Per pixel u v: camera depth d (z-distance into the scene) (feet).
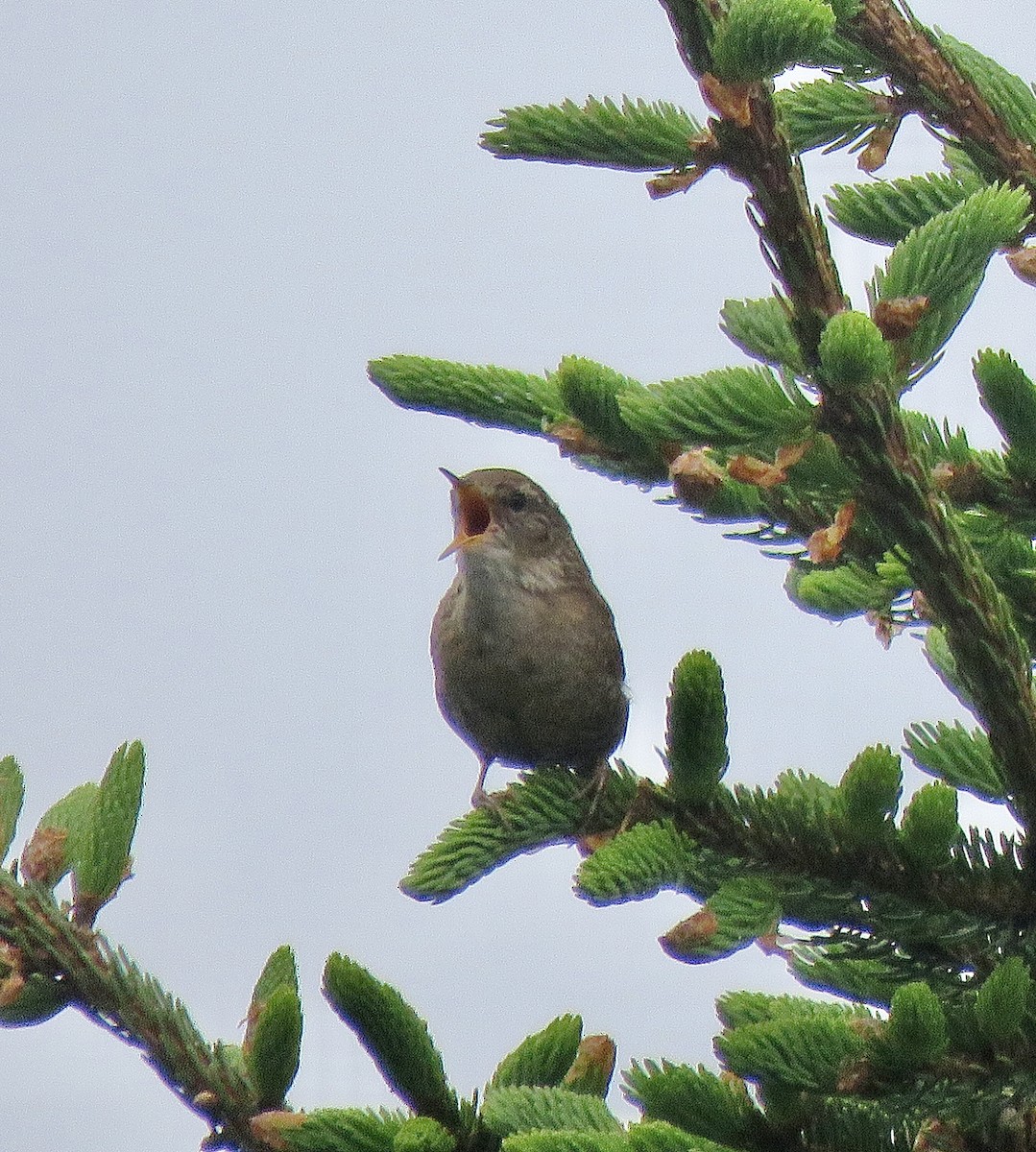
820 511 21.80
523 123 17.53
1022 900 18.45
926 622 23.93
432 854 19.71
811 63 24.34
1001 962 18.70
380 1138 16.55
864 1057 16.40
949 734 21.56
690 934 16.37
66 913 17.94
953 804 17.80
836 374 16.65
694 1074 16.97
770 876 18.40
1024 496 20.97
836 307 17.22
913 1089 16.57
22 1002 17.57
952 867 18.48
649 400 17.38
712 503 21.54
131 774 17.89
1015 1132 18.20
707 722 17.84
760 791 18.80
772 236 17.22
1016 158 23.54
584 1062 18.83
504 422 21.88
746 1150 17.03
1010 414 20.17
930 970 19.08
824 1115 17.34
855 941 18.88
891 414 17.53
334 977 16.14
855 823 18.04
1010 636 18.19
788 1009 20.10
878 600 24.04
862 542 21.84
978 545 21.40
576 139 17.44
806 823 18.47
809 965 20.71
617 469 21.36
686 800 18.35
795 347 18.66
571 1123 16.90
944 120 23.82
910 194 23.24
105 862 17.74
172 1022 17.71
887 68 23.76
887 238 23.44
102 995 17.60
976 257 17.24
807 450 17.94
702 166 17.31
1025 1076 16.99
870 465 17.61
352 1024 16.28
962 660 18.40
